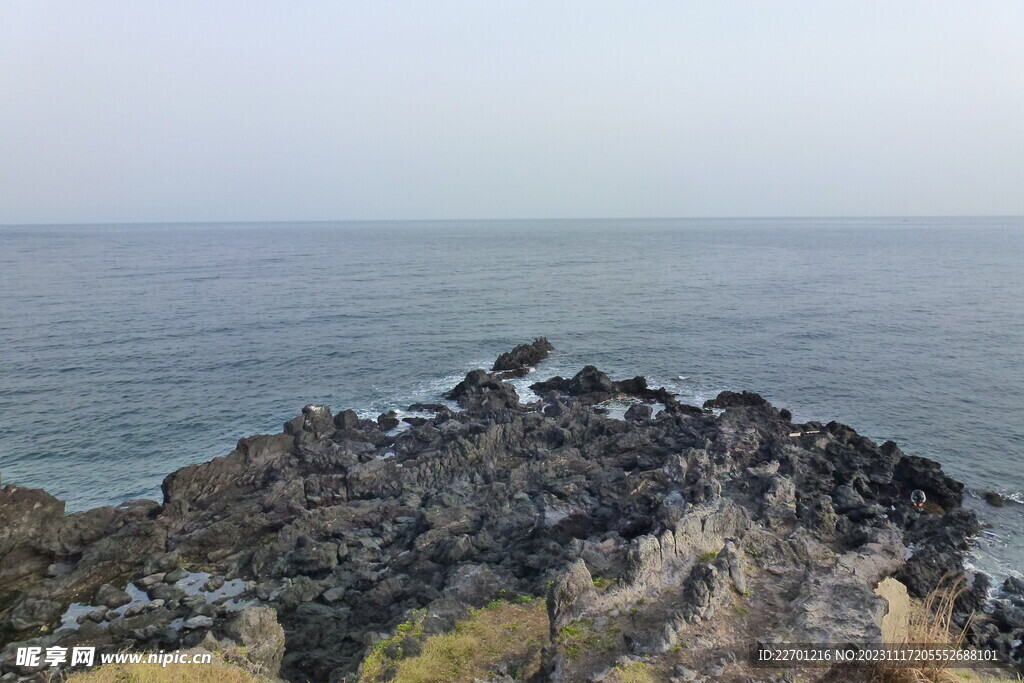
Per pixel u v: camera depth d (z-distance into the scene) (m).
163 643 26.56
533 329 85.19
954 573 28.52
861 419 52.25
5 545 31.81
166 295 113.44
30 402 56.47
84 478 43.12
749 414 48.06
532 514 33.88
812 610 18.86
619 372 65.75
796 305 102.25
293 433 45.88
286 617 28.30
